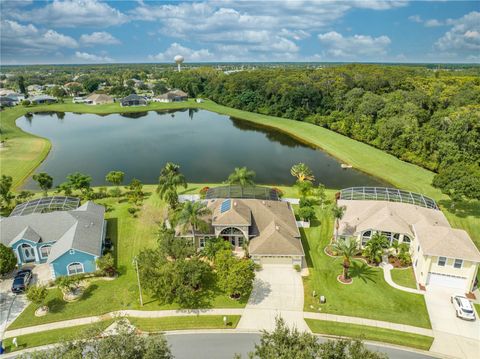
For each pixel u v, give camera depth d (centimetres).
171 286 4222
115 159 10712
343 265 4872
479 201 7150
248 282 4394
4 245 5031
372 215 5650
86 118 17425
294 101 15900
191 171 9600
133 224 6381
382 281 4791
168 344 3791
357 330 3969
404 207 5775
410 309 4278
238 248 5525
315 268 5094
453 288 4628
